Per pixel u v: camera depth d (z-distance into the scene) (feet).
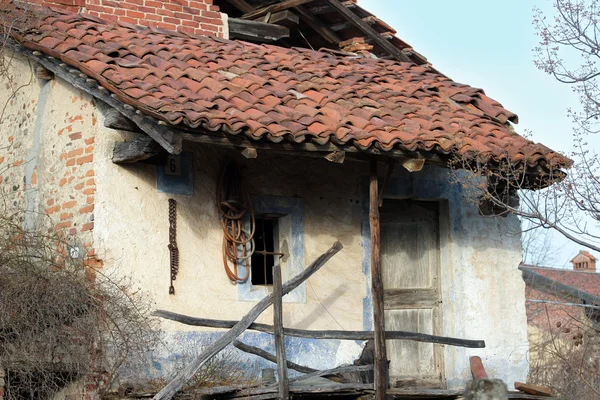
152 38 32.27
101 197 27.96
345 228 32.99
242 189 30.68
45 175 30.30
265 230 32.91
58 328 26.08
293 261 31.60
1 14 29.48
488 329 34.45
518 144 31.04
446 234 34.53
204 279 29.55
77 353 26.05
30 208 30.76
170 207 29.09
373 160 28.43
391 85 34.14
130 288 27.86
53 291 26.00
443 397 28.32
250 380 28.78
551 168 31.17
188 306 29.01
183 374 25.04
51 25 30.32
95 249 27.58
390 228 34.73
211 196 30.17
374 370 27.53
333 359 31.83
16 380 26.78
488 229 35.12
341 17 39.47
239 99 28.32
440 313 34.40
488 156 29.78
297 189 32.12
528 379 34.99
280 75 32.04
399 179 33.83
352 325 32.55
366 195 33.58
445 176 34.68
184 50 31.73
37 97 31.32
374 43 40.78
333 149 27.43
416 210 34.86
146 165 28.89
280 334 26.30
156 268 28.55
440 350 34.37
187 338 28.63
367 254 33.30
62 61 28.27
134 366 26.86
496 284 34.88
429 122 30.71
